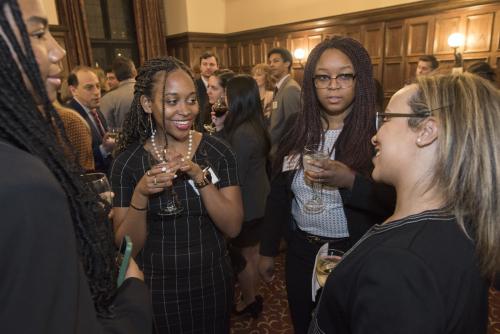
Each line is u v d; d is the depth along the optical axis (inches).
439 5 192.5
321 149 50.8
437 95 23.3
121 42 296.0
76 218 20.7
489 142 21.5
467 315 21.2
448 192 22.5
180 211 46.1
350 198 43.9
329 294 26.2
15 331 14.4
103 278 22.5
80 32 258.1
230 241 81.7
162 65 43.8
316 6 248.8
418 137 23.7
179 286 47.4
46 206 15.2
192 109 44.3
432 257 20.8
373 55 225.8
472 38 185.5
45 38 20.0
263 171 82.9
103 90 155.8
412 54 209.0
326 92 47.9
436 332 19.7
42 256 14.9
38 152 18.4
